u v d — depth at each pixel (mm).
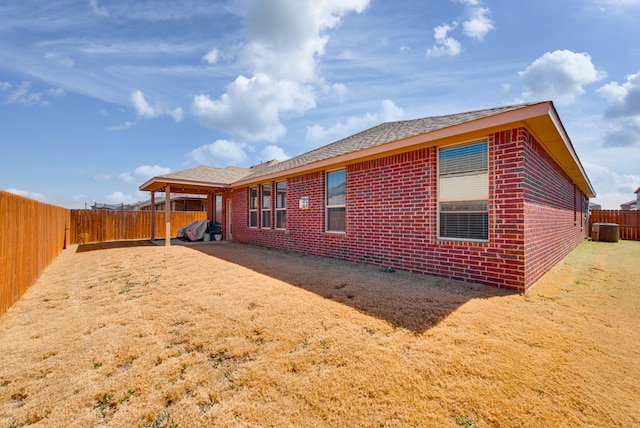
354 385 2268
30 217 5566
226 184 13273
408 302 4082
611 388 2191
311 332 3201
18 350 2949
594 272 6039
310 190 8930
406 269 6109
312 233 8859
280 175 9703
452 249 5348
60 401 2176
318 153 10375
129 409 2078
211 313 3861
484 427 1836
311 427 1868
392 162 6387
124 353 2855
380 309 3832
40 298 4766
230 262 7680
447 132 5055
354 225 7363
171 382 2383
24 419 1994
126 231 16078
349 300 4227
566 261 7496
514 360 2561
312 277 5715
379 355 2686
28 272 5379
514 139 4598
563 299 4172
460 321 3391
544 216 5859
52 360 2748
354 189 7336
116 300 4578
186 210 21891
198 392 2246
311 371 2471
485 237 5062
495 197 4812
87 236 14703
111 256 9352
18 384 2379
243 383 2340
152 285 5438
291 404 2086
